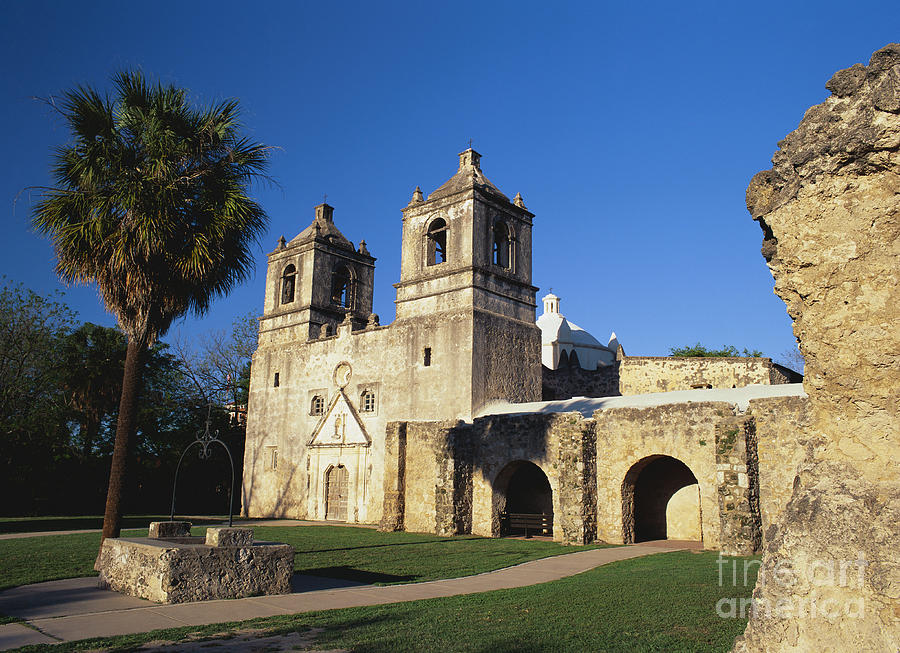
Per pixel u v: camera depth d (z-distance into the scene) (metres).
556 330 47.91
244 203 15.52
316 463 33.44
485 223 30.19
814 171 5.46
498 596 10.25
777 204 5.72
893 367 4.96
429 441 25.48
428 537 22.78
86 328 41.69
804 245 5.46
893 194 5.12
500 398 28.67
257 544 11.23
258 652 6.91
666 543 20.25
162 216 14.46
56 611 9.38
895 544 4.50
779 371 31.31
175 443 44.69
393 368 30.78
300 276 37.44
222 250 15.53
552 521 23.44
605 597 9.88
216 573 10.45
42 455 37.19
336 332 35.31
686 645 6.84
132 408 14.66
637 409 20.28
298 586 11.90
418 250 31.55
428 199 31.61
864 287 5.16
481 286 29.09
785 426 16.78
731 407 18.56
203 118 15.84
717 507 18.12
